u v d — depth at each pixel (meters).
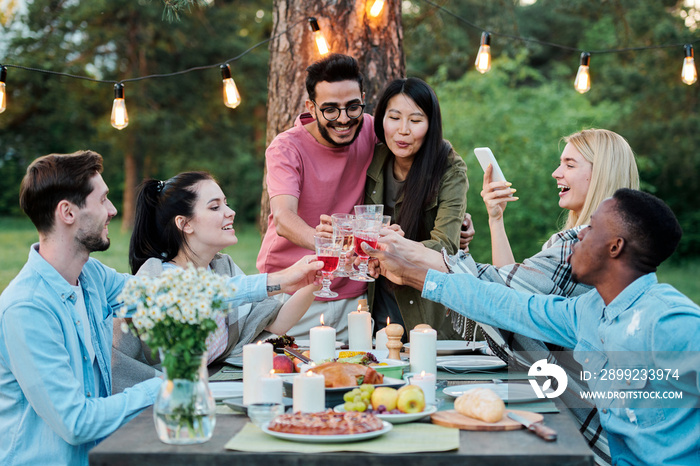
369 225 2.46
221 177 20.05
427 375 1.89
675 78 14.72
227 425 1.75
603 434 2.10
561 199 2.86
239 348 2.69
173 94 19.09
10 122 19.44
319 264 2.53
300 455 1.49
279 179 3.21
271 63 4.42
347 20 4.23
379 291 3.45
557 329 2.24
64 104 18.41
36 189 2.11
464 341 2.92
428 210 3.22
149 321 1.60
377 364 2.18
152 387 2.07
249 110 20.55
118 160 20.94
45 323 2.02
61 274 2.17
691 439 1.86
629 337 1.96
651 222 1.94
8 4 18.05
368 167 3.36
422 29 9.20
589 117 12.39
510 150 11.96
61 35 18.11
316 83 3.07
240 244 18.42
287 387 1.97
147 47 18.47
